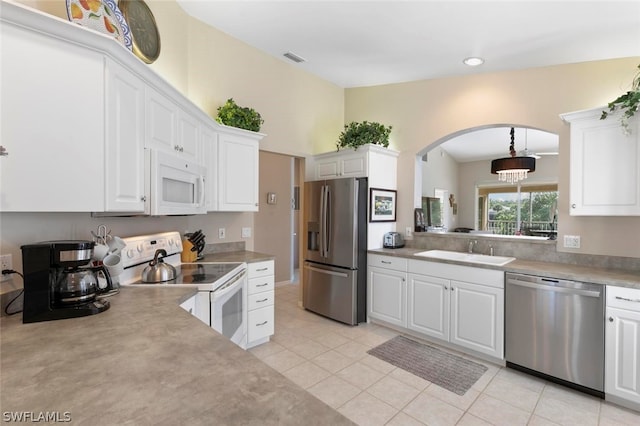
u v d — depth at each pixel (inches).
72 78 53.2
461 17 92.0
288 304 173.5
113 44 56.7
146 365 38.8
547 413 80.8
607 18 83.5
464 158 318.0
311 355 112.4
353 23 104.5
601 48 99.8
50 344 44.9
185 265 106.2
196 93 118.1
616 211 89.5
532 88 120.4
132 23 86.5
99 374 36.4
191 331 50.2
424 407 83.4
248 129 124.0
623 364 81.7
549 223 281.1
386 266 137.9
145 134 70.9
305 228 162.7
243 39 130.0
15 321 53.9
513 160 175.2
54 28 50.4
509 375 99.5
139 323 53.6
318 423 28.0
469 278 111.3
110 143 58.7
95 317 56.5
